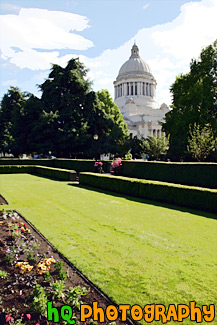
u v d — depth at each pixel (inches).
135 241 304.5
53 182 905.5
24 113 1678.2
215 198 463.2
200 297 188.9
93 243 295.6
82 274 221.6
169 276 218.8
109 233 333.4
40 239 310.7
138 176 1031.0
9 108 2274.9
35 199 569.3
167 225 375.2
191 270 230.2
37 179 1012.5
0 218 404.2
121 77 3764.8
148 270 229.5
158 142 1585.9
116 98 3868.1
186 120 1312.7
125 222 388.8
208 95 1323.8
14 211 454.3
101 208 485.7
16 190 698.8
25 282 209.2
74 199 573.9
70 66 1733.5
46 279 208.7
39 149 1593.3
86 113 1715.1
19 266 231.6
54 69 1769.2
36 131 1608.0
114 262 245.3
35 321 165.6
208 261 249.3
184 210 482.0
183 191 521.0
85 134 1605.6
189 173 830.5
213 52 1365.7
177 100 1478.8
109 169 1310.3
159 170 938.7
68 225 368.5
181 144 1322.6
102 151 1700.3
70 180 960.3
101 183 757.3
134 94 3732.8
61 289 189.6
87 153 1670.8
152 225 374.0
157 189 577.0
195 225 377.1
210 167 769.6
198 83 1299.2
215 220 408.8
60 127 1641.2
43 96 1786.4
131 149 2251.5
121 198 600.4
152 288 199.8
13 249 271.3
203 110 1305.4
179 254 266.5
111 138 1795.0
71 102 1652.3
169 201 549.6
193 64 1430.9
